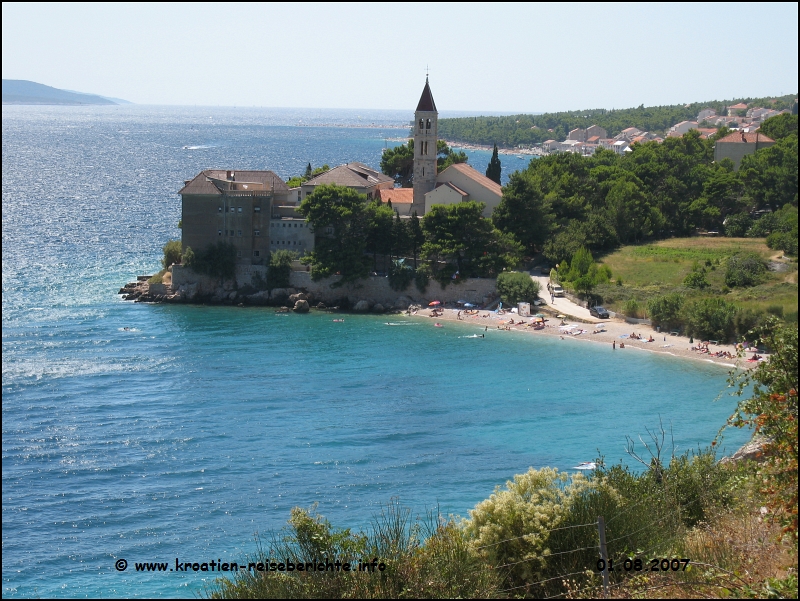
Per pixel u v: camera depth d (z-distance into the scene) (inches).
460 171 7062.0
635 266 6727.4
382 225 6363.2
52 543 2854.3
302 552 1624.0
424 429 3924.7
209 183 6437.0
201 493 3253.0
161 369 4785.9
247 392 4431.6
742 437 3727.9
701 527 1784.0
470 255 6250.0
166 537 2896.2
